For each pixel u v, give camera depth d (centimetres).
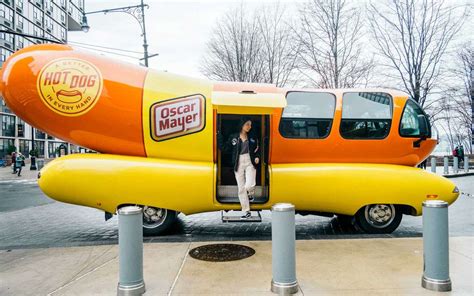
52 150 5834
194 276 454
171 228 745
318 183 671
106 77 662
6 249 600
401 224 814
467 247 568
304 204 682
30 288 430
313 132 695
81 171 642
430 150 725
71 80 654
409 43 1847
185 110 673
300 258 520
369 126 699
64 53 671
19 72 650
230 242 617
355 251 552
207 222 836
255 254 545
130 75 678
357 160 709
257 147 693
